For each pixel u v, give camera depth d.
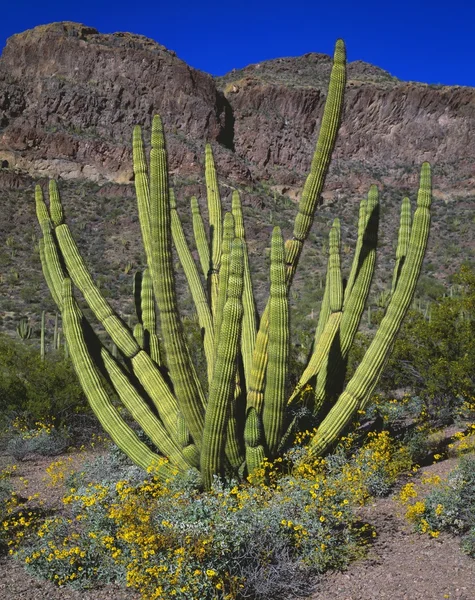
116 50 82.00
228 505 5.69
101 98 78.94
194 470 7.05
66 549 5.55
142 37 91.69
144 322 8.96
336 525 6.00
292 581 5.14
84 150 73.31
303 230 7.50
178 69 82.75
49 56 80.81
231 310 6.30
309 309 39.53
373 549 5.81
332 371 8.69
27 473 9.37
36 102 77.50
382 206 71.75
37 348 29.70
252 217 64.94
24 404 12.15
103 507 5.78
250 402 7.52
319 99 89.56
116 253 56.34
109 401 7.62
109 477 8.09
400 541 5.96
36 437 11.09
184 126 81.31
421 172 7.46
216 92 86.56
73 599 5.16
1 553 6.10
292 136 87.19
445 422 11.38
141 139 8.60
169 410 7.55
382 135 87.38
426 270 50.19
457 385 11.21
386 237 58.38
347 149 86.50
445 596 4.86
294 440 7.86
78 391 12.37
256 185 79.00
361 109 87.62
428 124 87.00
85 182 70.75
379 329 7.61
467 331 11.67
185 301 42.25
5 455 10.74
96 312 7.88
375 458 7.39
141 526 5.14
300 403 8.60
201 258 9.69
